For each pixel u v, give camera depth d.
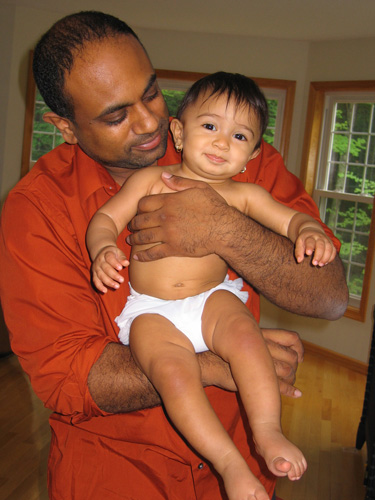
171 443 1.37
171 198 1.24
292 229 1.31
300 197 1.53
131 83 1.22
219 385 1.24
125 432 1.37
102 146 1.29
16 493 3.04
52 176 1.36
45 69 1.27
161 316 1.25
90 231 1.25
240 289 1.42
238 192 1.38
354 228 5.73
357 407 4.59
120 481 1.38
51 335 1.25
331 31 5.25
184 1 4.61
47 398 1.28
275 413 1.11
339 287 1.36
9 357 4.93
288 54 5.89
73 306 1.28
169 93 6.08
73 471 1.39
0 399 4.15
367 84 5.39
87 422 1.39
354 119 5.75
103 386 1.23
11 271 1.28
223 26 5.49
